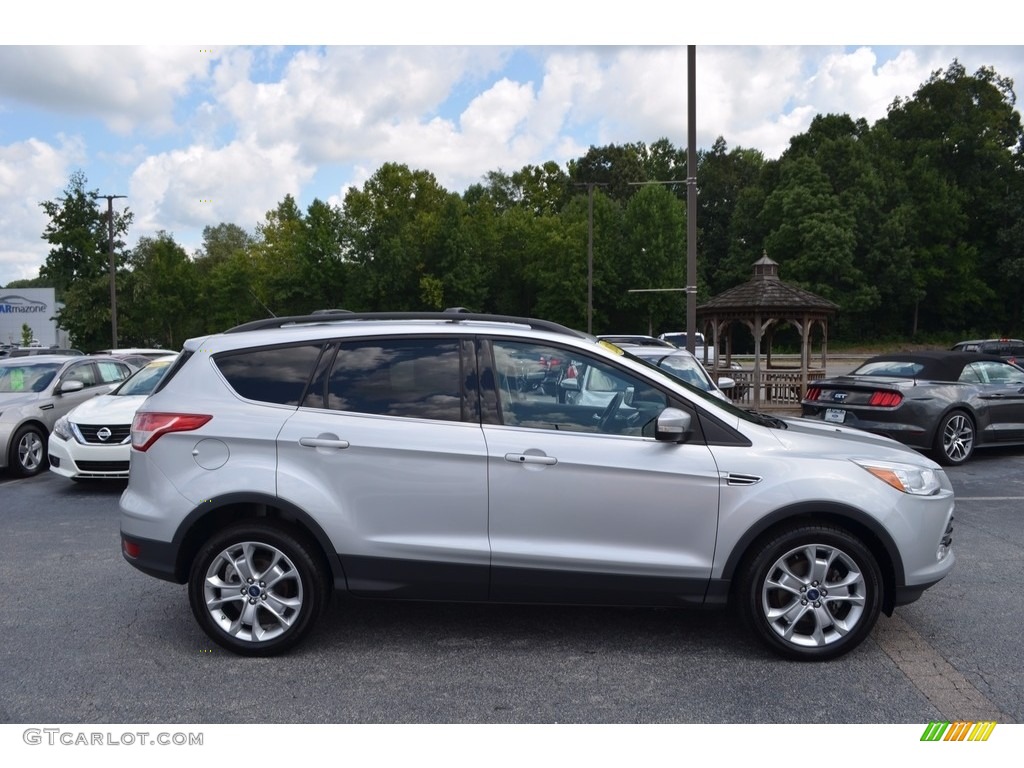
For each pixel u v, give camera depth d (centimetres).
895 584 415
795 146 7062
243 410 424
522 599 418
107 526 751
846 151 6206
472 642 448
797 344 6041
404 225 6166
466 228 6078
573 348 429
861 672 406
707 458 412
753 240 6769
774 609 417
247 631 425
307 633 424
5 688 390
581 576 412
